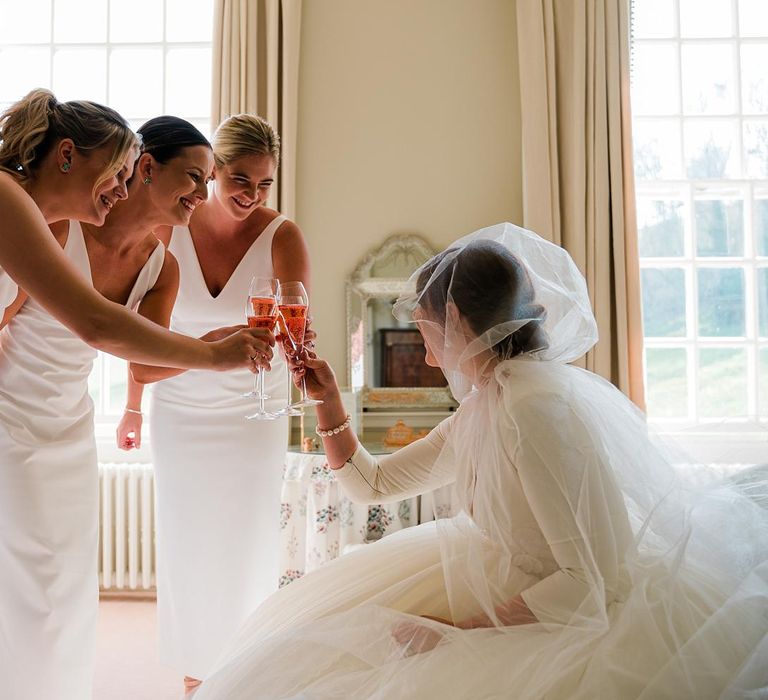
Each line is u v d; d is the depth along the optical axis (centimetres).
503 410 132
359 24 416
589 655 113
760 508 142
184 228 241
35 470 181
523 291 142
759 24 437
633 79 430
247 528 242
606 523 122
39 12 443
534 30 391
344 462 176
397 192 414
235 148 224
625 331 387
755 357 427
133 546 396
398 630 125
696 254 433
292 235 244
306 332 197
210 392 241
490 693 109
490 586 130
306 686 117
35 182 168
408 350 406
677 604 120
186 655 244
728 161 436
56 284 156
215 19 399
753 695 103
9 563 178
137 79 443
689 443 160
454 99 414
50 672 181
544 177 390
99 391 437
